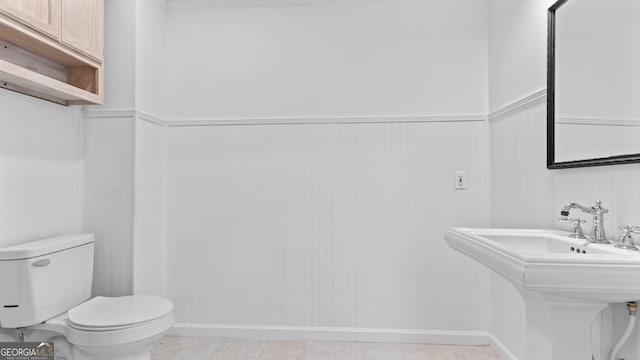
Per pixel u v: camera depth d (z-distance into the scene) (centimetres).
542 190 192
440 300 257
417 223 259
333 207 263
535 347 136
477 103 257
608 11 143
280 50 267
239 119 267
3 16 160
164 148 270
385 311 260
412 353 240
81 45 204
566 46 170
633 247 127
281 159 265
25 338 188
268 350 244
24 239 196
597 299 116
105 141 238
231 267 267
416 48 261
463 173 256
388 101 262
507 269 120
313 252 263
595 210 142
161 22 268
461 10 259
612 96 141
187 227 269
